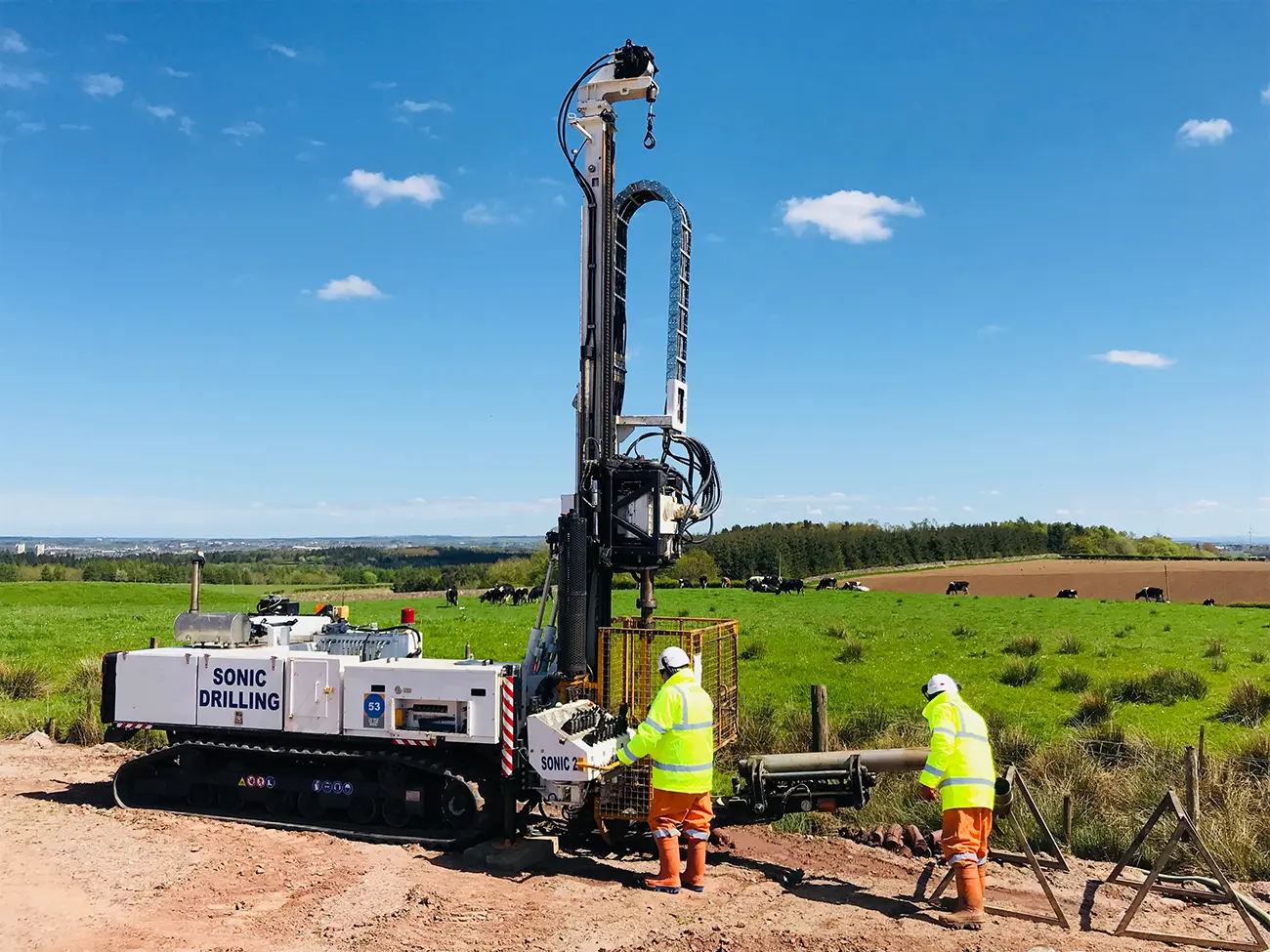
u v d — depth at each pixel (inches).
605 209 386.3
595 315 385.7
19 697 723.4
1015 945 262.4
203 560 426.3
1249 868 335.3
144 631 1429.6
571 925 268.1
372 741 361.1
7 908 263.7
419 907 277.0
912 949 256.7
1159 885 315.9
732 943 256.4
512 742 338.3
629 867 331.9
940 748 283.7
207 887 288.2
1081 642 1240.8
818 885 315.3
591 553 370.9
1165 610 1998.0
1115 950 260.4
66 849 323.0
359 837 348.5
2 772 469.7
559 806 400.2
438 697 346.3
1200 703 771.4
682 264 392.8
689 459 402.9
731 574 4264.3
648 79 380.2
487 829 344.2
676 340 389.4
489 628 1533.0
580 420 382.9
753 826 395.9
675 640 374.3
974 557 4948.3
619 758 315.6
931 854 356.5
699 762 303.9
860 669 996.6
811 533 4945.9
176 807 389.4
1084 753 461.1
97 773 472.1
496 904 283.1
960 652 1158.3
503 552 6368.1
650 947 252.4
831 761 335.9
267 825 363.6
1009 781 306.5
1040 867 310.8
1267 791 386.3
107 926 253.1
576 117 386.3
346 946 246.4
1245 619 1728.6
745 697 789.9
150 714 382.9
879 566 4554.6
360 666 358.0
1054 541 5487.2
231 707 371.9
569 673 352.2
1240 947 258.5
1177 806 283.9
